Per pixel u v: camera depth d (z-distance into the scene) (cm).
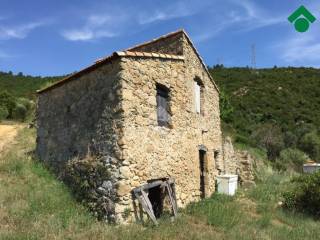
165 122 1081
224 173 1583
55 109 1198
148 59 1016
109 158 919
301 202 1249
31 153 1370
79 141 1046
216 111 1502
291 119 4356
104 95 967
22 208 879
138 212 912
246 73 6341
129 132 918
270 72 6372
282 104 4856
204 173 1325
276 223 1075
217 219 973
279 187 1589
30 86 4662
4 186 1016
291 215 1141
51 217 849
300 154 2789
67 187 1052
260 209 1181
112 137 920
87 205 957
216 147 1454
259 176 1898
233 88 5594
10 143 1614
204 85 1366
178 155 1109
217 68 6938
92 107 1009
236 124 3141
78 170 1025
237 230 909
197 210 1060
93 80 1020
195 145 1234
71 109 1105
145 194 924
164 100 1091
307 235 947
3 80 5069
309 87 5484
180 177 1109
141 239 758
